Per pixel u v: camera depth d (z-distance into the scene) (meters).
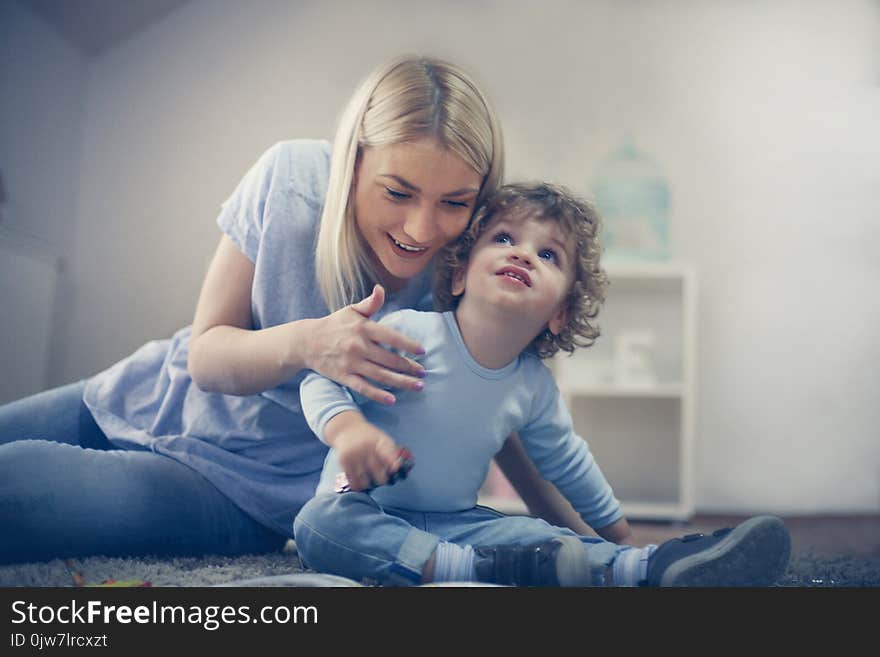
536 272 0.97
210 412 1.08
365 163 1.02
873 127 2.38
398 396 0.94
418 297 1.08
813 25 2.40
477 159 1.02
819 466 2.34
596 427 2.33
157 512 0.97
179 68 2.20
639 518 2.10
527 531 0.89
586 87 2.39
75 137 2.14
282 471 1.05
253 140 2.20
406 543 0.82
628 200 2.36
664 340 2.35
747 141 2.39
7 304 1.86
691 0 2.39
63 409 1.16
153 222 2.14
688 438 2.12
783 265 2.38
